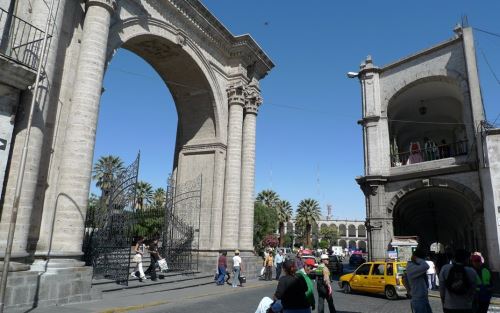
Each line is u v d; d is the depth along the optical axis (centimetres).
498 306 1294
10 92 969
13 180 953
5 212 930
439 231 4156
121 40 1466
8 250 759
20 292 899
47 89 1038
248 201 2097
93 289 1102
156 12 1686
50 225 1077
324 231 9350
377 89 2548
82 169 1123
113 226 1498
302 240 6831
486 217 1827
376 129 2455
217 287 1595
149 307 1060
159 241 2098
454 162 2148
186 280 1680
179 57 1914
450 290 568
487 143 1830
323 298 936
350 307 1184
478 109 2045
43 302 945
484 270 743
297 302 529
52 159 1116
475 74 2105
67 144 1130
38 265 991
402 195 2297
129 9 1523
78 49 1243
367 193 2420
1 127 943
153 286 1456
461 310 559
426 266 646
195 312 1002
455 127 2922
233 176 2045
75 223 1087
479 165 1959
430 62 2350
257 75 2342
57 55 1166
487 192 1831
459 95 2381
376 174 2367
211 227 1972
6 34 1007
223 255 1723
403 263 1452
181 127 2219
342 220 10669
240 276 1711
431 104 2727
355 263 3853
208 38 2016
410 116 2894
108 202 1544
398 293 1353
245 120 2214
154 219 2197
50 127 1125
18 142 974
